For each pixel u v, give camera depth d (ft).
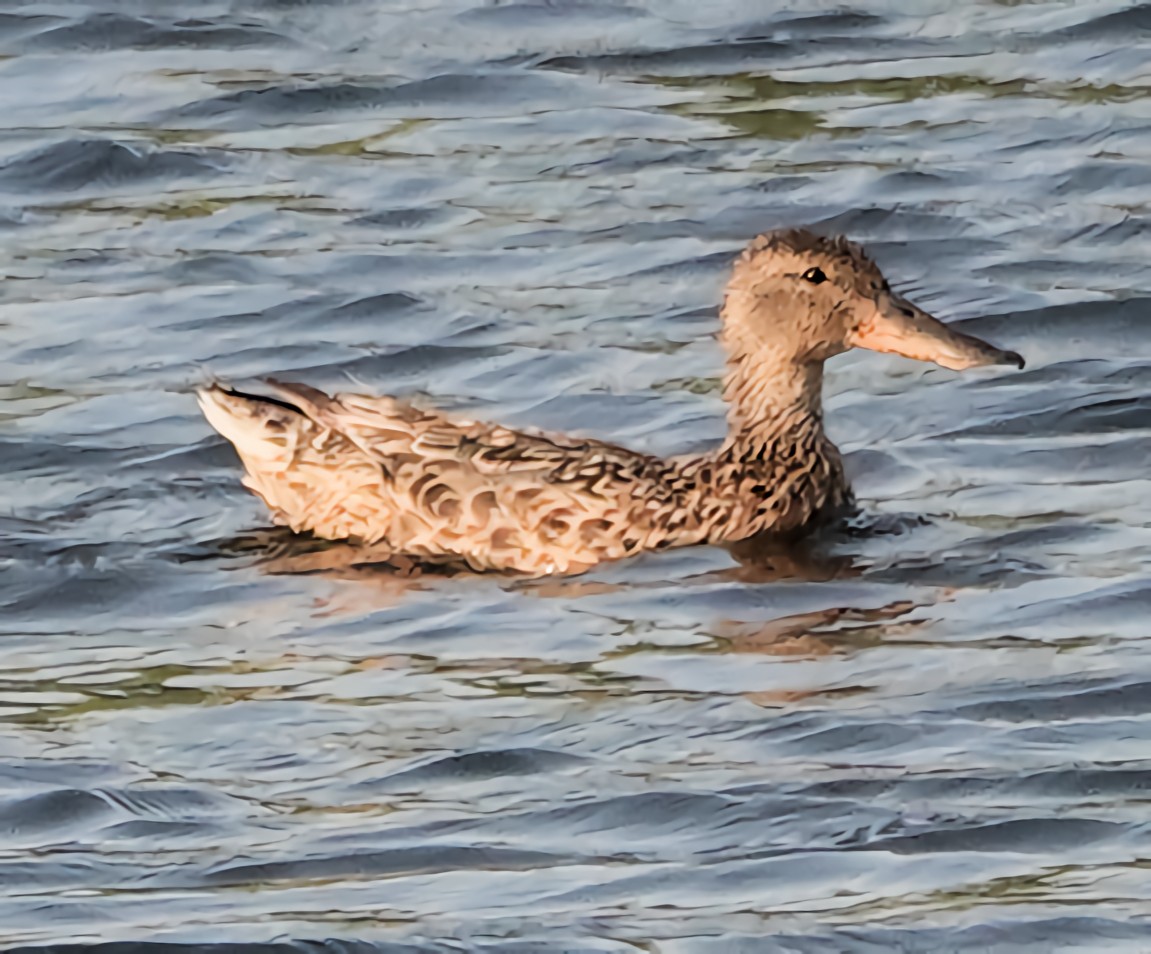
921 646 45.44
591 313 62.64
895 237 67.26
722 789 40.73
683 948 36.81
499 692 43.80
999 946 36.96
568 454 49.24
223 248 66.28
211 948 36.65
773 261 50.31
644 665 44.86
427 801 40.50
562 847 39.32
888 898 38.09
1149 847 39.22
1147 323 62.18
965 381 58.34
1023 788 40.73
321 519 49.24
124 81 75.66
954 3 81.00
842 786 40.75
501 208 68.59
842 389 57.98
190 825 39.93
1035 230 67.46
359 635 45.98
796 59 77.41
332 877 38.50
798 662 44.86
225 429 49.16
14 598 47.42
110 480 52.85
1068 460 54.03
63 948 36.70
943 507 51.65
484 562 48.57
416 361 60.39
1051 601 46.98
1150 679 43.91
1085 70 76.38
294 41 78.13
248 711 43.32
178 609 46.96
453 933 37.06
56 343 60.80
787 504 50.16
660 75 76.43
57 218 68.28
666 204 68.69
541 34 78.84
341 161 71.41
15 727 42.93
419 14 79.92
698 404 57.62
